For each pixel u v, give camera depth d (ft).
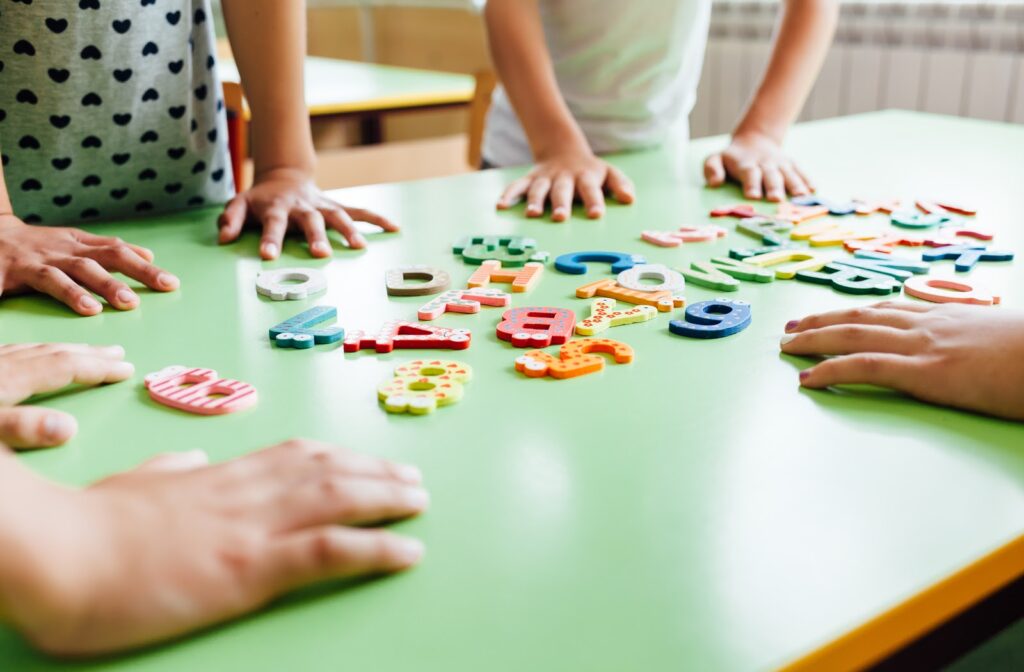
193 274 2.43
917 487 1.39
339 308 2.17
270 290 2.23
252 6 2.93
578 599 1.14
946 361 1.65
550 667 1.03
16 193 2.91
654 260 2.51
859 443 1.53
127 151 3.01
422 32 12.05
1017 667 2.11
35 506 1.03
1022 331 1.65
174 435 1.57
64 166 2.93
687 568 1.20
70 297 2.14
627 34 4.17
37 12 2.66
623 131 4.29
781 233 2.76
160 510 1.13
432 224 2.91
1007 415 1.59
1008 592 1.48
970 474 1.43
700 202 3.19
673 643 1.06
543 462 1.47
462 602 1.14
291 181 2.97
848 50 7.57
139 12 2.82
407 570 1.20
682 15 4.23
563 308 2.15
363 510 1.25
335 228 2.75
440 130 11.93
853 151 3.94
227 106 4.99
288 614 1.12
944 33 6.93
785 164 3.47
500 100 4.66
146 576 1.05
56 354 1.72
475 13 11.19
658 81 4.31
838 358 1.74
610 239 2.73
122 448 1.52
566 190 3.12
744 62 8.45
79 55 2.77
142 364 1.86
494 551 1.24
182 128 3.10
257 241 2.75
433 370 1.79
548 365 1.80
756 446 1.52
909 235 2.71
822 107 7.86
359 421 1.61
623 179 3.28
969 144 4.07
